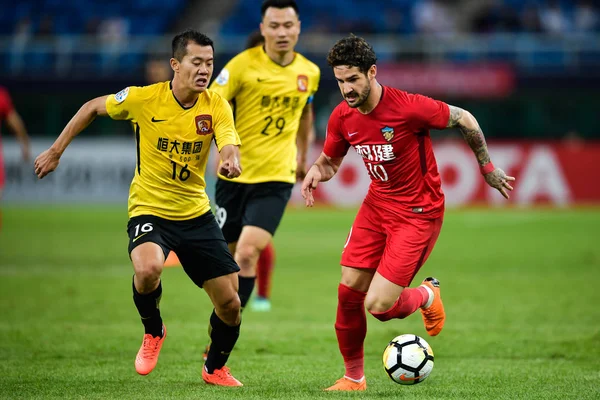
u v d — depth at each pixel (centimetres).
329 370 2462
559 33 10550
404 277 2114
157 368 2473
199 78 2055
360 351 2212
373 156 2155
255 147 2931
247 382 2280
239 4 10938
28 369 2417
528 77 9206
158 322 2189
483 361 2620
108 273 4784
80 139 9925
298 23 2950
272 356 2688
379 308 2108
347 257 2212
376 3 11088
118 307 3669
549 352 2759
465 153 9212
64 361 2548
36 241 6331
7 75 9500
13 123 4891
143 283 2069
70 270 4894
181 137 2120
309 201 2250
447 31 10762
